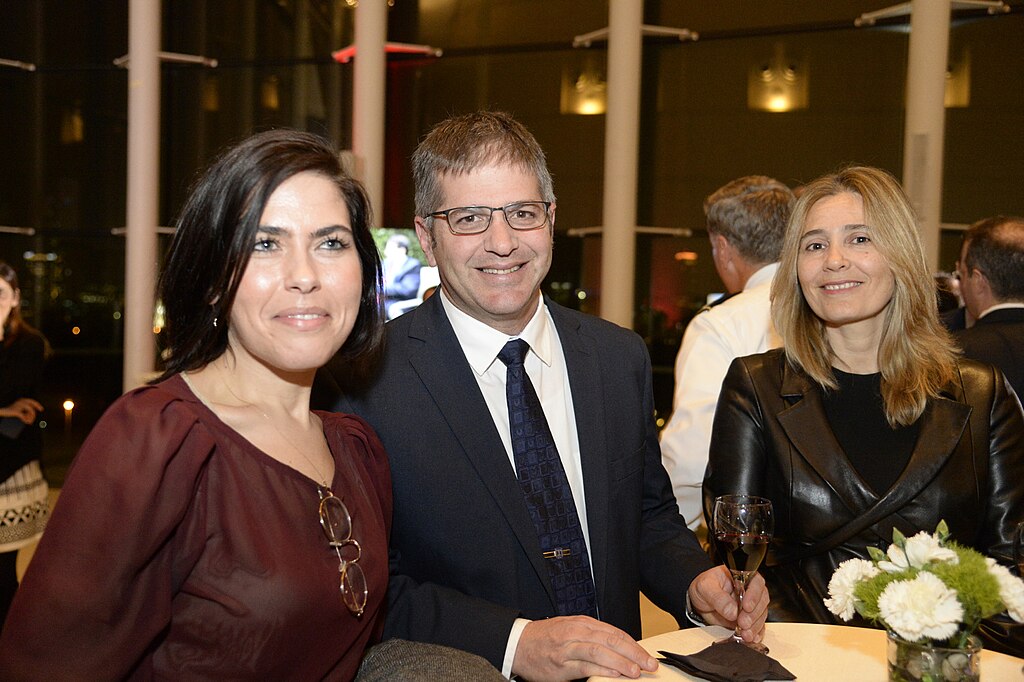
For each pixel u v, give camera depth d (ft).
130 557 3.68
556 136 19.02
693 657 4.64
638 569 6.23
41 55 21.56
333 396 5.81
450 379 5.90
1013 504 6.23
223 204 4.14
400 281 16.72
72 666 3.57
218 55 20.99
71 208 21.76
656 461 6.76
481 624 5.19
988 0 15.70
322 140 4.51
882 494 6.23
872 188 6.42
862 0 16.70
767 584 6.46
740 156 17.89
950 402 6.30
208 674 3.87
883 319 6.53
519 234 5.65
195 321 4.27
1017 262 9.46
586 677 4.69
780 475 6.46
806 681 4.47
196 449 3.94
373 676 4.56
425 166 5.84
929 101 15.40
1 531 11.51
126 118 21.44
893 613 3.97
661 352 18.60
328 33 20.36
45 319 21.95
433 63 19.89
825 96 17.20
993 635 5.43
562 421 6.15
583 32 18.62
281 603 3.95
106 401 22.03
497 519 5.69
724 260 10.05
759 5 17.53
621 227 17.78
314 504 4.28
